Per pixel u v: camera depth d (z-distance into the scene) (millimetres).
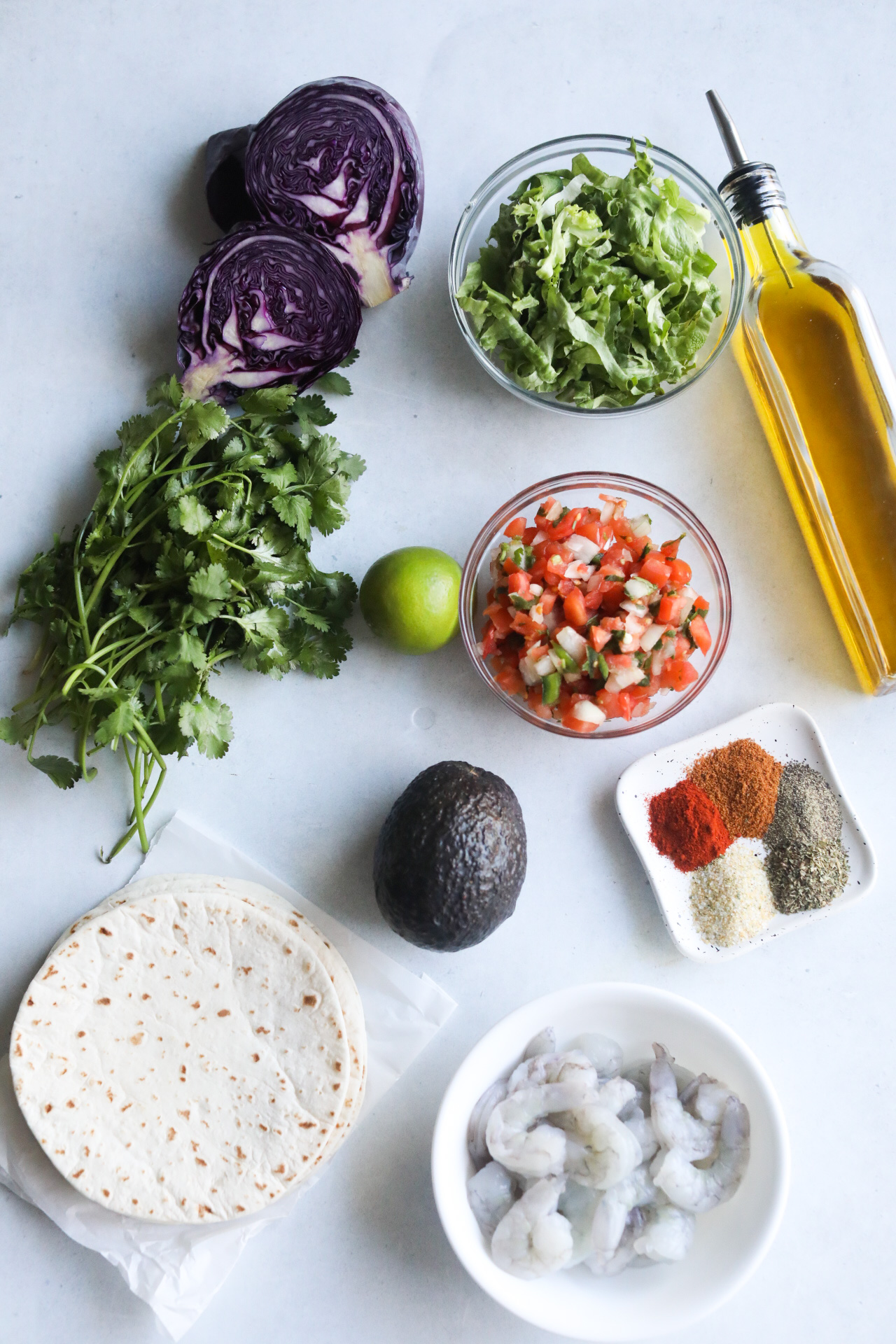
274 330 769
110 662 749
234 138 782
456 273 779
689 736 810
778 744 799
